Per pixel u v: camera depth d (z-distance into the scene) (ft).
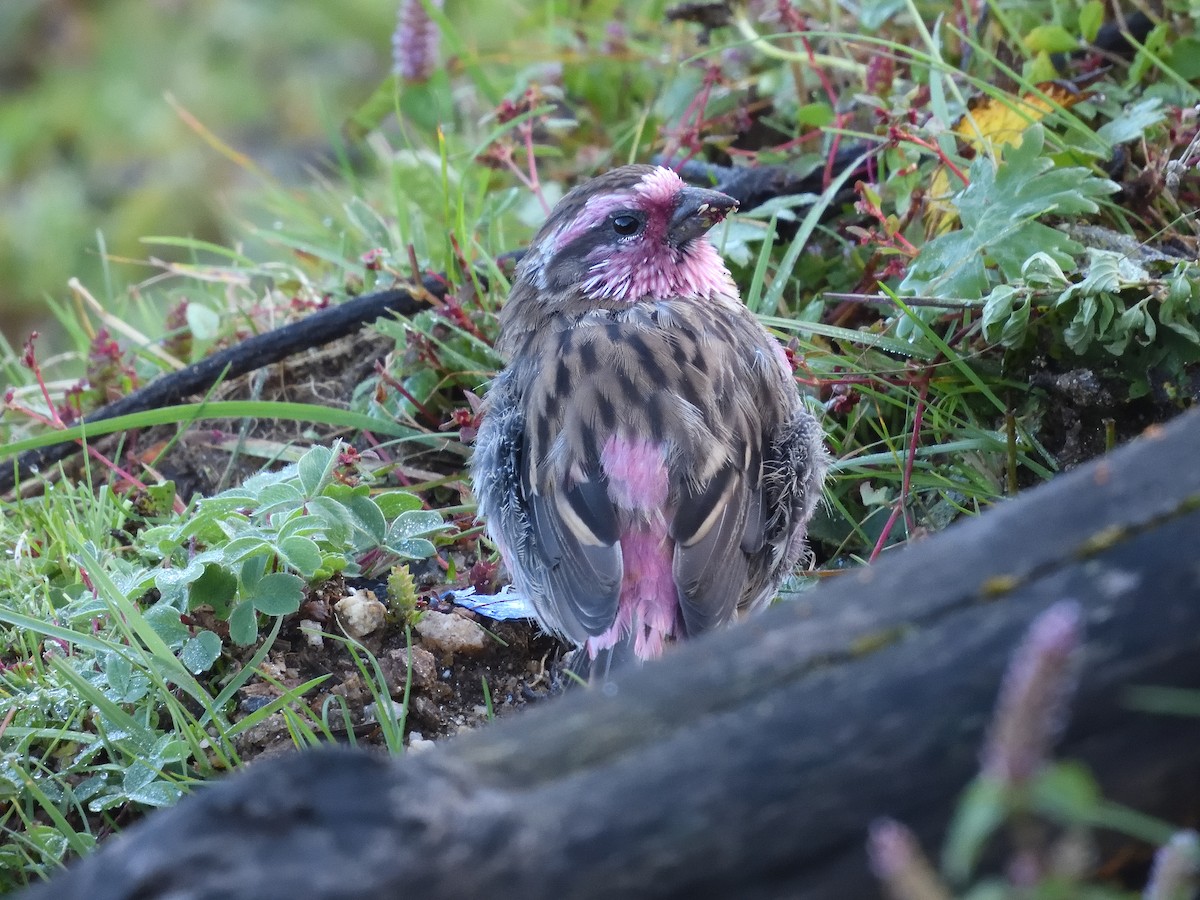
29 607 29.40
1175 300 28.50
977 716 15.15
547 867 14.75
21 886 24.86
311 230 42.88
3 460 35.45
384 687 26.66
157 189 59.88
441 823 14.79
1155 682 15.21
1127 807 15.71
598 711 15.92
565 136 42.34
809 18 39.81
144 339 39.50
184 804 15.31
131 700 26.78
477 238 39.27
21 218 59.41
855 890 15.06
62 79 66.28
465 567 31.63
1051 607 15.46
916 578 16.07
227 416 32.27
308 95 64.75
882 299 31.58
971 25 36.52
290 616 28.68
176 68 66.44
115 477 35.01
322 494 29.66
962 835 12.01
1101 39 36.45
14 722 26.73
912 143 33.55
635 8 47.14
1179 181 32.19
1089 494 16.15
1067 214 31.73
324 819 14.82
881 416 31.27
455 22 55.21
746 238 35.04
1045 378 30.81
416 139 46.73
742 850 14.96
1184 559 15.44
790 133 39.09
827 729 15.23
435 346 34.91
